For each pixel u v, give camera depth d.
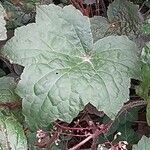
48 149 0.58
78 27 0.53
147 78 0.53
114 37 0.53
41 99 0.49
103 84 0.49
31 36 0.51
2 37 0.50
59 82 0.49
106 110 0.49
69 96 0.48
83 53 0.53
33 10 0.64
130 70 0.51
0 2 0.62
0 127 0.49
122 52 0.52
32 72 0.50
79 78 0.49
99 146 0.55
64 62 0.51
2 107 0.55
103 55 0.52
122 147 0.56
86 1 0.66
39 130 0.55
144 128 0.65
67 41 0.53
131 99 0.63
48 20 0.52
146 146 0.54
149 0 0.68
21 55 0.50
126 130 0.64
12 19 0.64
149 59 0.53
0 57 0.63
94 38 0.63
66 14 0.53
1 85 0.57
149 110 0.53
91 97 0.49
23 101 0.49
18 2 0.63
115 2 0.65
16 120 0.51
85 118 0.60
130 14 0.64
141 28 0.62
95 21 0.64
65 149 0.60
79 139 0.61
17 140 0.49
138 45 0.63
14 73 0.63
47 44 0.52
